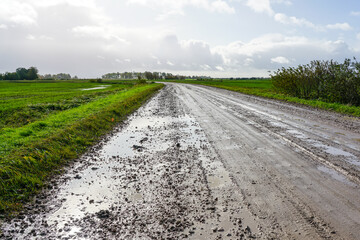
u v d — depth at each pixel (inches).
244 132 333.1
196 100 811.4
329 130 331.0
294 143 270.1
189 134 338.0
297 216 132.8
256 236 117.6
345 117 430.6
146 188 178.2
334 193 156.2
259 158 227.5
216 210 142.6
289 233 118.9
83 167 232.2
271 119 423.5
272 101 719.7
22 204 166.7
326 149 246.1
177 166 218.8
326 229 120.5
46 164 231.9
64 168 232.1
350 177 178.9
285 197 153.6
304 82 773.3
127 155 261.1
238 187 170.7
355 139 282.0
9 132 383.2
